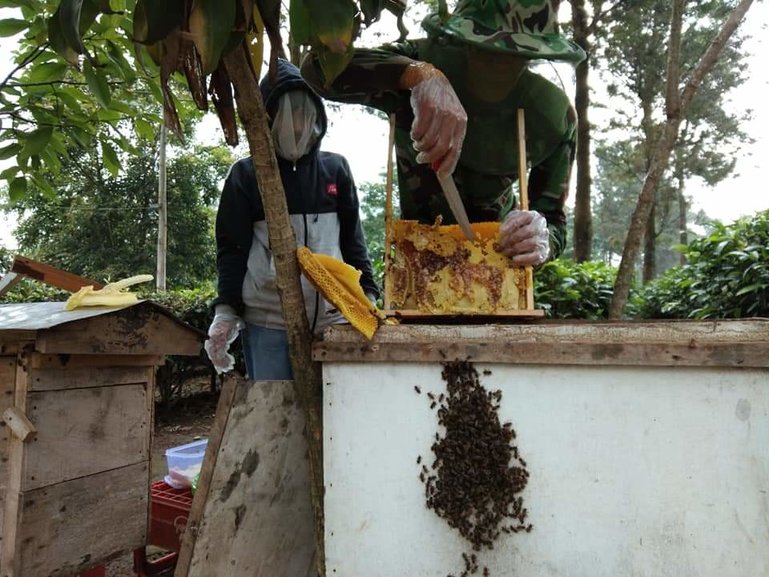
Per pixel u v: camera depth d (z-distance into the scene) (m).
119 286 1.79
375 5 1.11
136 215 15.04
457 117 1.42
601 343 1.08
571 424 1.12
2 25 1.85
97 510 1.75
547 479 1.13
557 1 1.74
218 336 2.22
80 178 14.20
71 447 1.68
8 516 1.57
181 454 2.67
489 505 1.17
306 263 1.28
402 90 1.70
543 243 1.59
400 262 1.66
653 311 5.48
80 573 1.72
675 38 3.05
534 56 1.59
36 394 1.58
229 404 1.35
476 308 1.58
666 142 3.09
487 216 2.19
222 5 0.95
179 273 15.09
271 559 1.50
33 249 15.67
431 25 1.68
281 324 2.24
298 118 2.15
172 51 1.07
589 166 8.23
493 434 1.16
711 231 4.54
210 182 15.80
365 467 1.24
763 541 1.02
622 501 1.09
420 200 2.16
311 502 1.51
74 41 1.00
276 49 1.15
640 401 1.08
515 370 1.15
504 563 1.16
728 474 1.04
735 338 1.02
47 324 1.52
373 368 1.23
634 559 1.09
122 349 1.70
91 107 2.38
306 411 1.36
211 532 1.36
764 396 1.02
